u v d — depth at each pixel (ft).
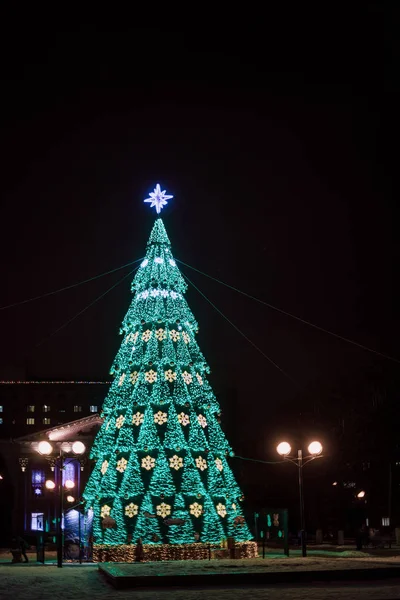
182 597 63.87
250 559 108.27
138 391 118.73
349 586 72.33
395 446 201.87
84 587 75.41
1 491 237.04
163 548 111.14
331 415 217.56
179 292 126.21
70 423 231.50
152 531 111.75
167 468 114.32
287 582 77.00
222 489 117.70
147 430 115.96
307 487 221.46
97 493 117.60
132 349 123.34
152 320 122.42
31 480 239.09
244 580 76.43
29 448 239.30
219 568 85.10
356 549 146.20
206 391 122.83
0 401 346.74
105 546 112.57
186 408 118.62
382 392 206.28
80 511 130.21
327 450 214.90
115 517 112.98
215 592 67.82
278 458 230.48
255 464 238.68
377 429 203.10
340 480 214.69
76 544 123.34
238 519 117.39
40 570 99.40
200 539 113.19
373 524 209.67
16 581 81.76
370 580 78.89
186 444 116.57
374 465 207.10
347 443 209.56
